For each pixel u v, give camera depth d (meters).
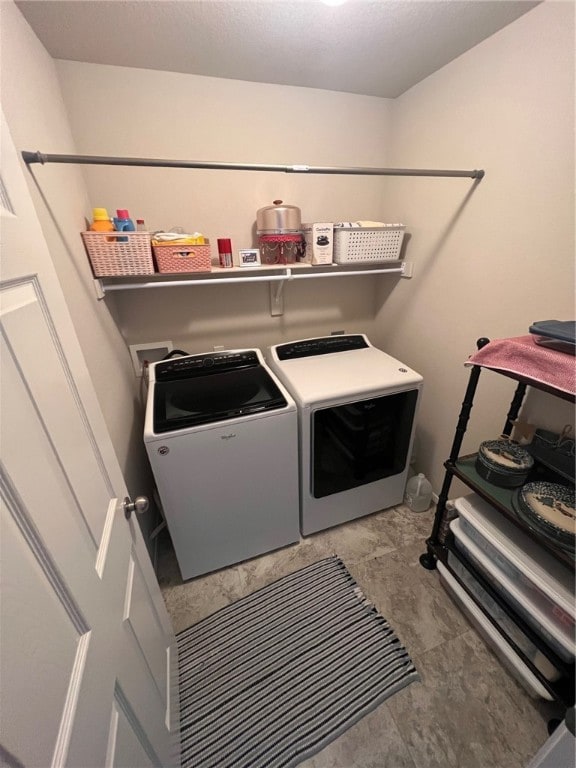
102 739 0.49
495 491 1.14
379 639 1.31
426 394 1.88
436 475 1.93
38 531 0.42
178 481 1.29
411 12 1.04
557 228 1.10
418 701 1.13
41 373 0.53
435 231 1.61
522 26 1.07
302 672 1.22
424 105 1.53
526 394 1.29
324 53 1.26
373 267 1.96
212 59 1.28
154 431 1.20
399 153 1.75
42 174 0.93
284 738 1.05
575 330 0.87
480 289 1.43
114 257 1.25
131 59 1.26
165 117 1.43
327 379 1.54
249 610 1.44
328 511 1.74
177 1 0.96
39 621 0.39
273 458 1.43
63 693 0.41
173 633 1.28
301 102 1.60
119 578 0.70
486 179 1.31
